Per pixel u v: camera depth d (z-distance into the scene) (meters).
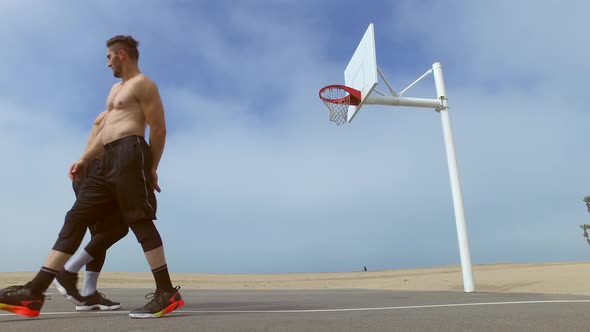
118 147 2.47
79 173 3.04
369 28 8.47
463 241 5.96
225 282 20.06
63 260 2.38
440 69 6.85
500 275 9.67
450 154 6.43
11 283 17.67
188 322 1.91
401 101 7.29
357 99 9.03
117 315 2.45
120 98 2.59
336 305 3.10
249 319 2.01
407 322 1.85
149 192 2.53
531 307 2.55
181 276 32.22
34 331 1.68
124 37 2.76
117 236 3.19
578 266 10.47
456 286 8.49
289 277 29.83
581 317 1.99
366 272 38.59
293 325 1.77
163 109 2.68
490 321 1.87
